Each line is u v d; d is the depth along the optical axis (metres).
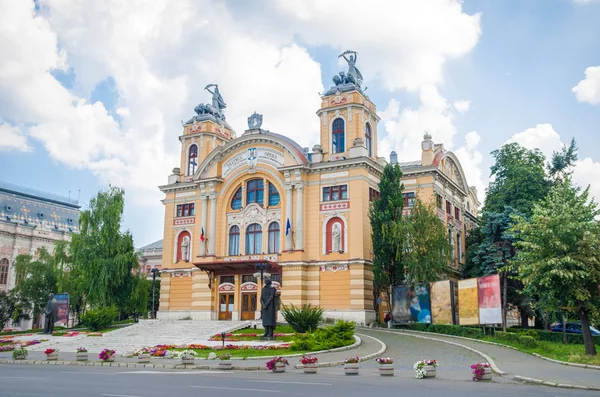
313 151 52.22
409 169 52.75
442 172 54.78
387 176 46.56
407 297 42.25
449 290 39.41
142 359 26.14
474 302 36.41
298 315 37.53
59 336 45.75
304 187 51.19
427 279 43.09
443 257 44.78
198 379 19.30
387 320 45.84
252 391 15.68
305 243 50.22
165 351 29.36
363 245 47.84
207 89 65.00
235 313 52.34
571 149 50.16
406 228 44.19
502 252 47.56
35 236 95.06
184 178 61.12
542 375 20.11
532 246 27.89
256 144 54.28
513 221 47.19
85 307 66.12
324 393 15.37
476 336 35.00
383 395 15.04
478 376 19.52
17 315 65.38
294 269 49.38
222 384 17.61
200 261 54.84
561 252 27.52
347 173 49.72
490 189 53.56
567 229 26.77
